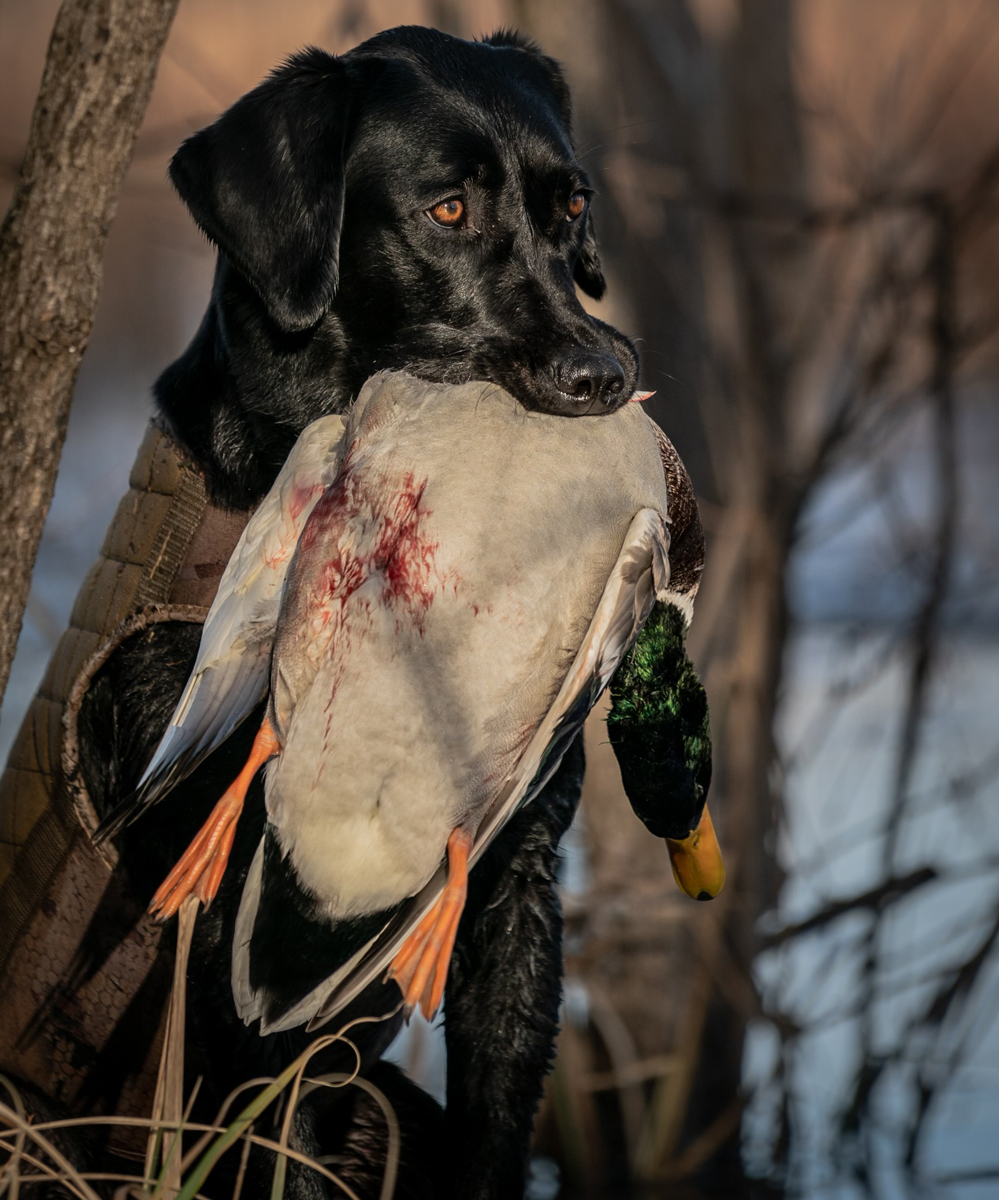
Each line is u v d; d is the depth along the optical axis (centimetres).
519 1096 484
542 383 446
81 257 431
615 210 773
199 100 1285
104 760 480
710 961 730
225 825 348
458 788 354
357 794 351
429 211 492
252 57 1271
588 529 364
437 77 505
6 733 1047
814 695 1188
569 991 766
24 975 478
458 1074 487
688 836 482
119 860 470
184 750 360
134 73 427
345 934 366
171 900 342
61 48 425
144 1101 480
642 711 464
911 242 877
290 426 482
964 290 945
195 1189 368
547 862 486
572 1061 722
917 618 841
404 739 350
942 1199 707
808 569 1364
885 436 857
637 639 461
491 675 354
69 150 425
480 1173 479
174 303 2183
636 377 480
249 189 478
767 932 762
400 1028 514
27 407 435
